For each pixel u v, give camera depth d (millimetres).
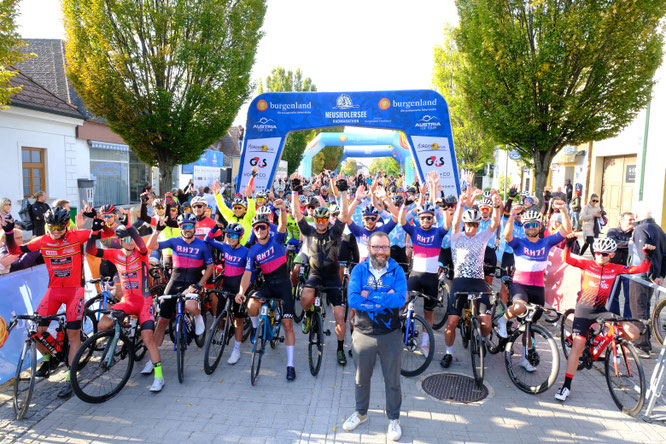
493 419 3881
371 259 3553
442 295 6867
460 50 12391
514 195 6797
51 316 4328
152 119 12188
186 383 4594
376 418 3893
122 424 3775
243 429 3705
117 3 11289
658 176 11727
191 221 5070
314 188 15734
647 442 3543
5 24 7664
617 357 4129
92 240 4387
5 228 4125
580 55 9375
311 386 4547
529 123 9922
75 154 15797
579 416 3945
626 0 8891
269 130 10734
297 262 6496
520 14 10078
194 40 12172
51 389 4406
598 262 4230
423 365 4695
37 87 14477
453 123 21672
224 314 4992
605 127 10164
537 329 4492
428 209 5324
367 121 10500
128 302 4473
